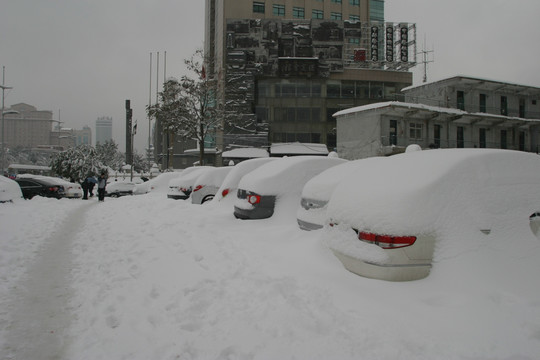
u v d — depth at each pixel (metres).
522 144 41.00
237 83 45.19
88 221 10.36
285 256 5.06
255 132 45.00
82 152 38.31
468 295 3.35
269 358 2.72
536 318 3.05
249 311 3.49
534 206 3.97
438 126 37.06
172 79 32.41
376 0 62.69
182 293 4.04
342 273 4.07
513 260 3.62
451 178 3.89
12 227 8.74
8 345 3.14
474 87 38.94
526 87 40.22
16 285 4.68
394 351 2.75
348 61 49.16
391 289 3.60
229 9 49.09
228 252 5.51
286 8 50.84
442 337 2.91
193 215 8.74
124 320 3.50
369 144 35.62
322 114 47.47
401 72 48.75
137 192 24.88
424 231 3.65
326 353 2.76
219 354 2.81
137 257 5.71
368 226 3.87
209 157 51.97
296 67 46.66
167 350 2.92
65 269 5.42
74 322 3.59
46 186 19.36
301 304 3.51
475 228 3.72
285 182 7.35
